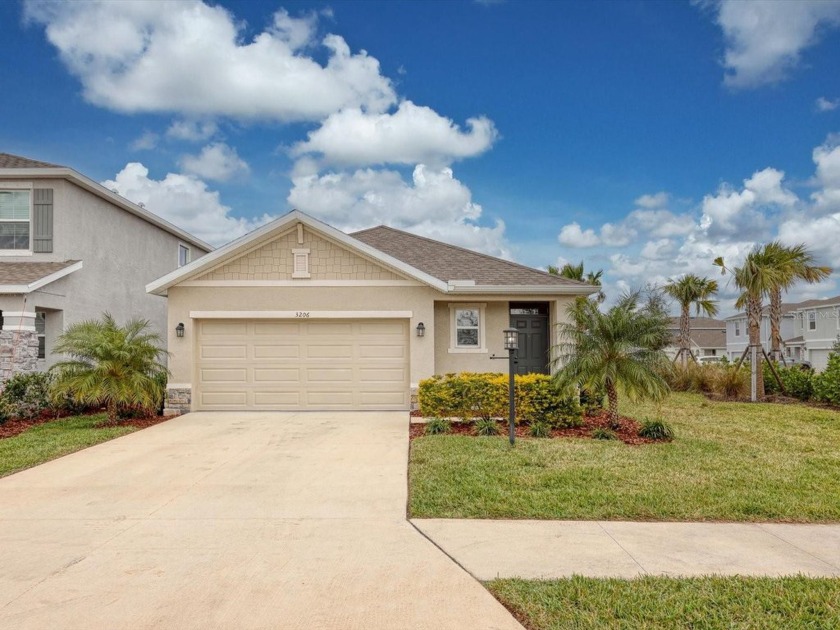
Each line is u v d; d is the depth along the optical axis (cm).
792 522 579
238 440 998
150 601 405
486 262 1563
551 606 397
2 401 1165
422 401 1145
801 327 4081
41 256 1538
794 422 1245
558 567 466
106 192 1686
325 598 410
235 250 1318
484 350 1431
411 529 554
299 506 627
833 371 1564
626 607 397
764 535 542
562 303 1384
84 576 448
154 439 1012
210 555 489
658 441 975
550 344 1442
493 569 462
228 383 1340
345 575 449
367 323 1351
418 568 462
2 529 555
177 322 1323
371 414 1288
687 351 2359
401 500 648
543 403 1110
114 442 989
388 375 1350
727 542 523
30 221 1543
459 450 884
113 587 428
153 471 784
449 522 573
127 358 1146
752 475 741
